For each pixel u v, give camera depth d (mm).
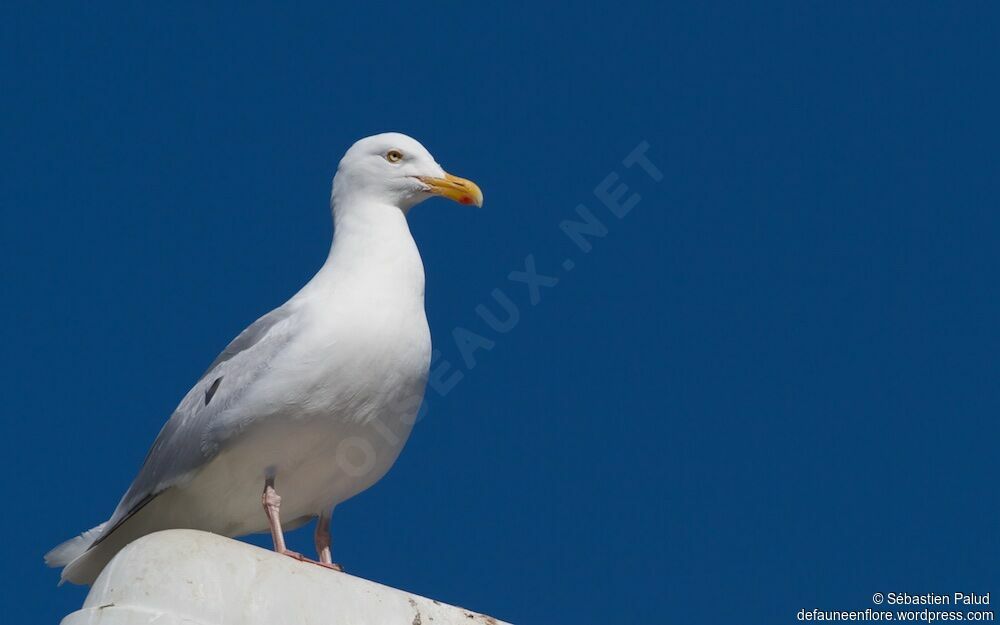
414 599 10344
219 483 12977
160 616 9375
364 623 9914
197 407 12984
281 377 12547
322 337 12680
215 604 9531
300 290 13570
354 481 13289
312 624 9703
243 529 13617
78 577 13531
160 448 13133
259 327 13117
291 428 12625
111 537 13398
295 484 13086
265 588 9719
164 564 9656
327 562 13359
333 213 14297
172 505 13305
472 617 10555
